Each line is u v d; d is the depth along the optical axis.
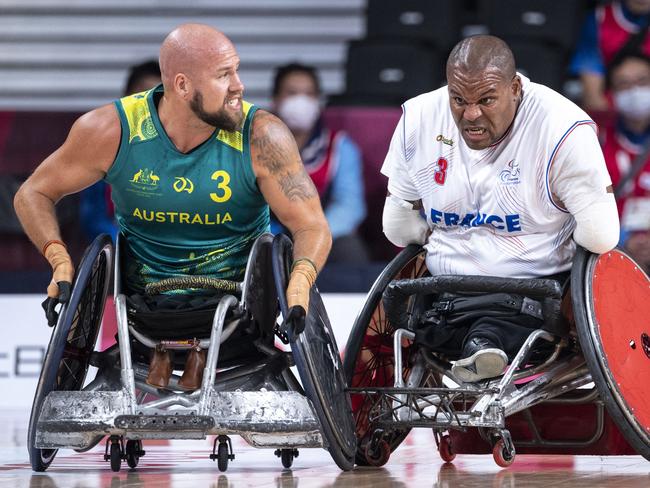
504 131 10.40
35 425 9.73
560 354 11.12
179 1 28.17
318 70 27.88
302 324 9.73
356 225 18.52
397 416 10.79
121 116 10.34
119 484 8.98
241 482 9.20
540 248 10.74
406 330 10.98
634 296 10.66
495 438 10.68
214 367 9.70
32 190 10.59
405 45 23.94
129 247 10.84
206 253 10.70
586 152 10.29
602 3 24.11
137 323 10.35
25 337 18.41
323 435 9.81
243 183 10.39
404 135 11.04
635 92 21.83
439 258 11.16
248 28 28.14
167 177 10.34
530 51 22.61
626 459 12.34
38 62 28.08
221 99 10.09
